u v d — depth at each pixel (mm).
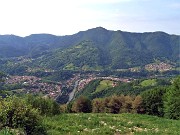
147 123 32500
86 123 27781
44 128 20500
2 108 18797
